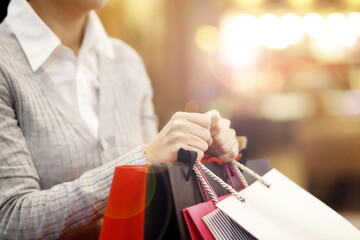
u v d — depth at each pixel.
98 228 0.86
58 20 0.98
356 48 6.81
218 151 0.73
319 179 3.37
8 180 0.72
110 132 0.99
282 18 6.68
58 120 0.87
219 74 6.05
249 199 0.63
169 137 0.67
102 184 0.70
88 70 1.06
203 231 0.56
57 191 0.72
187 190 0.61
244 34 6.54
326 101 4.32
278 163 3.47
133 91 1.15
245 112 4.21
